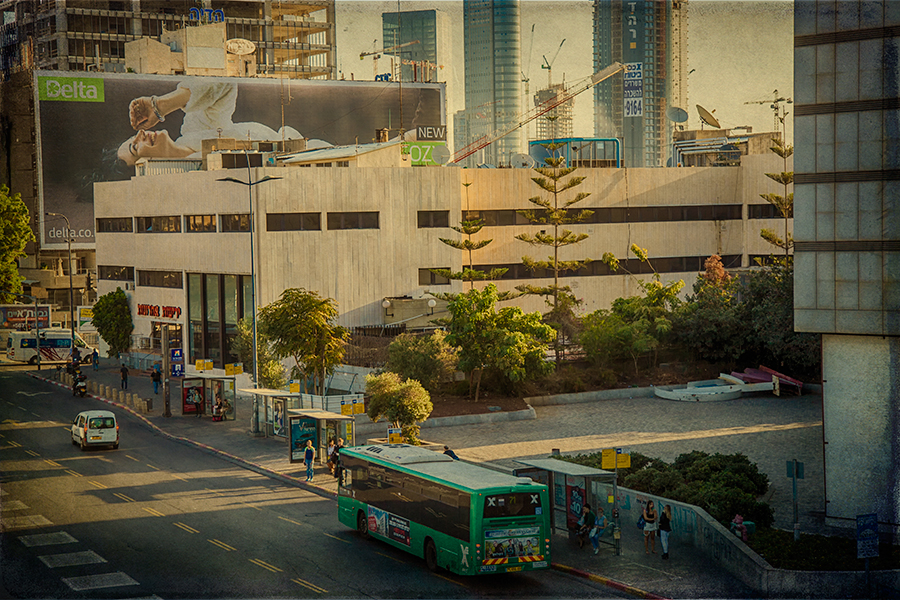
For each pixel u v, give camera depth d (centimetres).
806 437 5134
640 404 6325
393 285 8000
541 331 6244
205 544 3512
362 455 3662
